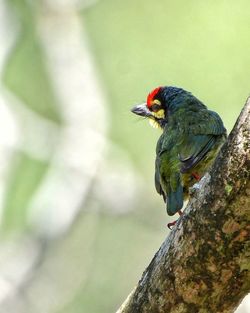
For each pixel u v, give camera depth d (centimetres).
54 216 1641
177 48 1627
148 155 1672
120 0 1684
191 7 1617
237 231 473
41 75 1742
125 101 1667
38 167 1683
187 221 488
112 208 1694
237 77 1597
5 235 1622
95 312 1689
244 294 493
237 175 465
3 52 1645
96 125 1689
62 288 1666
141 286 519
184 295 501
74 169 1675
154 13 1648
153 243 1711
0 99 1652
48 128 1695
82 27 1752
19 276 1612
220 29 1605
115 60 1678
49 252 1644
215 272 487
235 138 465
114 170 1680
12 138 1647
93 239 1739
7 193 1631
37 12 1752
